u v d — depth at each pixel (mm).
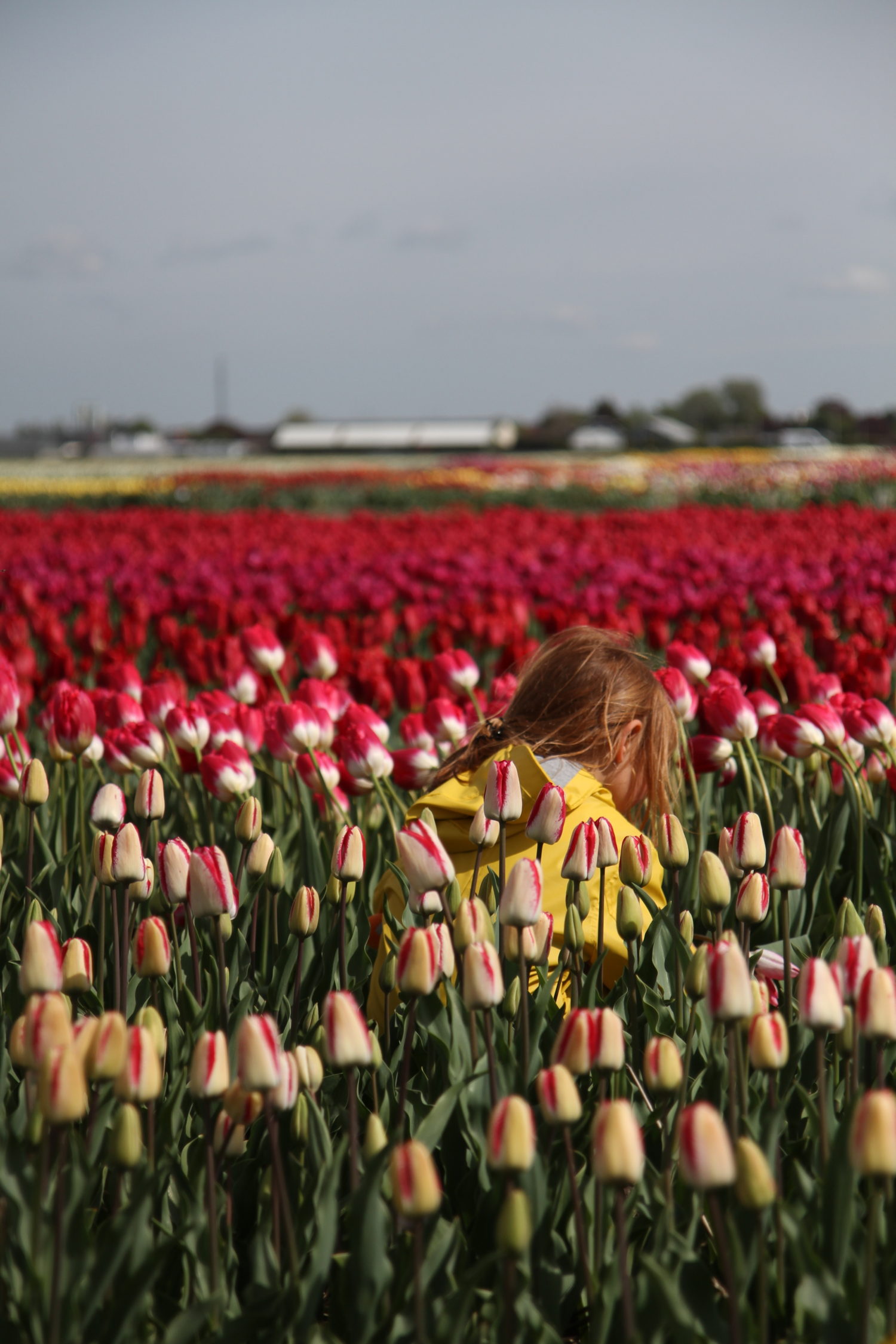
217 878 2166
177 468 59625
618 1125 1459
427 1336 1743
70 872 3508
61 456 87438
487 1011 1888
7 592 8367
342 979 2459
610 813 2803
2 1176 1789
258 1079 1651
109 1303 1775
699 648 5438
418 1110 2250
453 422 90438
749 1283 1810
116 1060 1652
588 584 10016
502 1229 1509
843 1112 1852
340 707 4090
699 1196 1861
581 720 2961
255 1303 1800
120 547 12984
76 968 2002
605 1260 1893
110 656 6051
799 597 6938
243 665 4602
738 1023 1750
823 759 3799
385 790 3396
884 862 3385
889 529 14211
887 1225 1841
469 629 6793
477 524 15836
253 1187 2090
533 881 1943
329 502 27016
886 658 4766
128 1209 1681
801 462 37219
